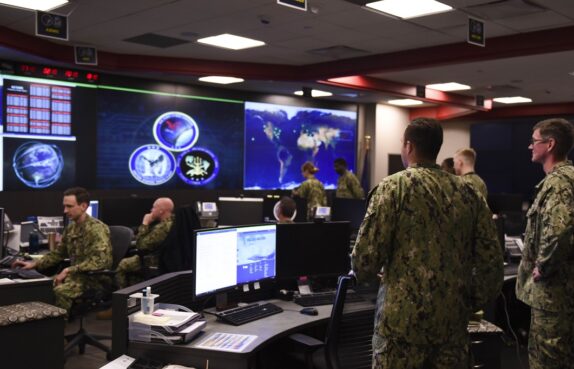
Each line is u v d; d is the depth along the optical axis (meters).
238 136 10.02
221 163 9.80
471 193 2.02
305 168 7.66
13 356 2.97
